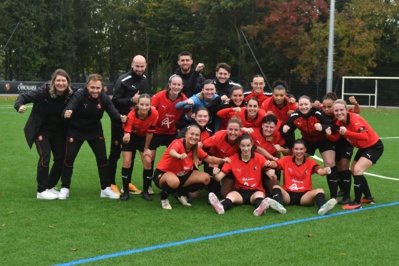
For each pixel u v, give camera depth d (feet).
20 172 29.04
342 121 22.26
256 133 23.36
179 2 130.21
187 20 132.57
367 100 101.81
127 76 24.56
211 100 24.13
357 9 101.50
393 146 42.52
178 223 18.93
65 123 22.72
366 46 98.94
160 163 21.53
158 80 130.00
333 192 22.80
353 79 102.58
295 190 21.99
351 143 22.67
